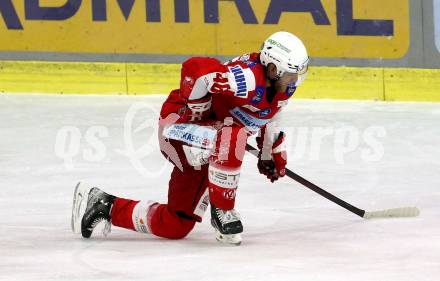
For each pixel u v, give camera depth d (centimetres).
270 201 1298
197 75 948
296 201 1299
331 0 2278
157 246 1008
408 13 2306
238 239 1006
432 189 1396
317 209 1244
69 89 2186
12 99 2100
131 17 2225
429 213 1211
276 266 902
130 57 2236
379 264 913
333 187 1415
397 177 1495
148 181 1432
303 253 970
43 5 2198
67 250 984
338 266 904
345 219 1174
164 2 2236
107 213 1034
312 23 2275
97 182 1421
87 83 2192
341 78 2273
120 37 2228
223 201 994
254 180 1444
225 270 884
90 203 1034
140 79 2206
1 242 1028
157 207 1031
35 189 1370
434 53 2317
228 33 2261
